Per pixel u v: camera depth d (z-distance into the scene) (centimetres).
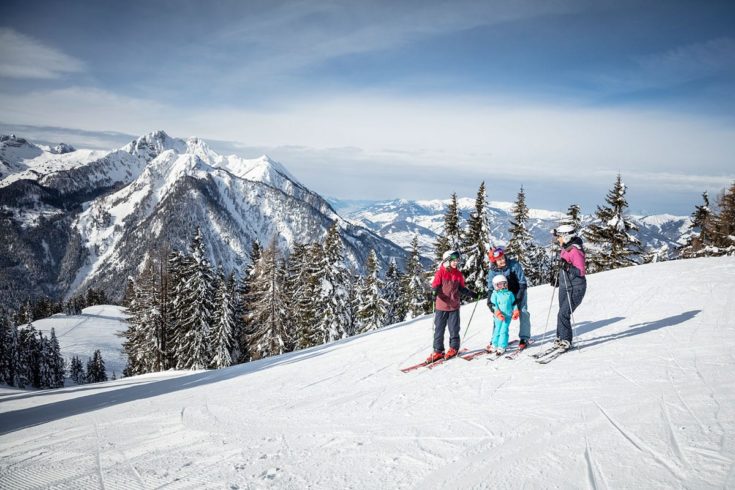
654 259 3347
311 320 3519
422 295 3772
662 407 437
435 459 393
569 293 689
